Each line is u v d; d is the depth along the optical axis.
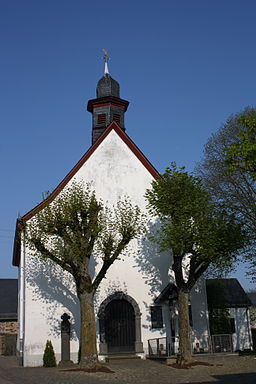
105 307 26.23
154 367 21.72
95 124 31.86
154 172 28.81
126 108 33.06
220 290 31.53
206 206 23.50
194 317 27.11
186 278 27.41
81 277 21.39
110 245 22.23
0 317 44.78
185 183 23.06
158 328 26.27
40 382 17.78
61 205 22.38
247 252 25.66
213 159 30.59
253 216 27.62
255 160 19.28
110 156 28.81
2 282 50.00
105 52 33.81
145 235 27.59
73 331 25.17
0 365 26.36
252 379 16.92
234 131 30.38
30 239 21.77
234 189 28.78
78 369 20.64
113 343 25.95
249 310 41.84
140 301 26.62
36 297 25.27
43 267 25.72
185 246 22.47
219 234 22.38
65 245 22.00
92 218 21.97
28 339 24.66
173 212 22.88
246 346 37.56
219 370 19.95
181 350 22.12
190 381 17.23
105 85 32.53
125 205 27.80
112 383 17.20
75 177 28.06
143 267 27.19
